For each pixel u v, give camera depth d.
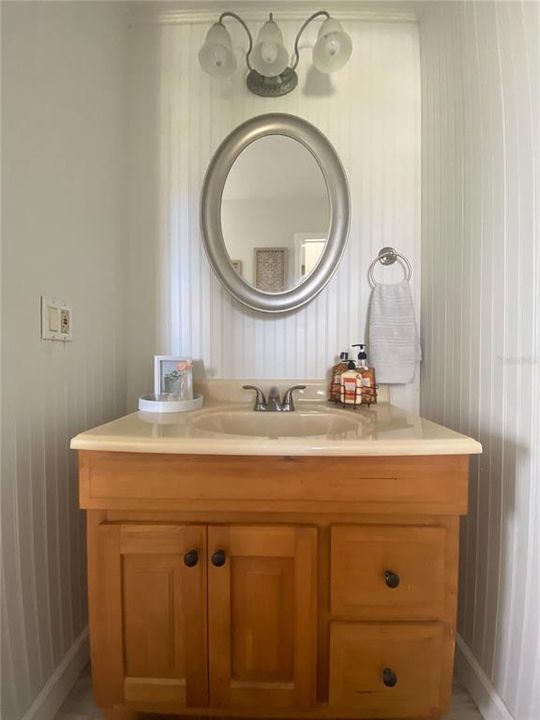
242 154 1.30
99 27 1.15
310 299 1.32
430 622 0.79
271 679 0.82
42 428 0.90
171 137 1.34
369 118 1.32
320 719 0.84
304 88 1.32
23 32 0.82
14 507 0.81
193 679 0.81
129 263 1.36
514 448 0.86
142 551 0.81
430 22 1.24
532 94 0.80
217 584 0.80
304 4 1.27
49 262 0.92
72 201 1.01
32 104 0.85
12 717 0.80
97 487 0.79
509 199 0.88
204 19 1.31
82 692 1.00
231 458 0.78
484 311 0.97
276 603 0.81
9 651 0.80
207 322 1.35
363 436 0.80
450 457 0.77
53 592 0.95
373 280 1.33
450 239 1.14
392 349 1.27
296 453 0.75
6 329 0.78
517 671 0.84
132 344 1.37
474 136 1.01
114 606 0.81
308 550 0.79
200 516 0.81
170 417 1.03
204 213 1.30
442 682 0.80
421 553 0.79
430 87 1.25
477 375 1.00
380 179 1.33
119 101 1.28
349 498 0.77
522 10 0.82
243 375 1.36
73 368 1.03
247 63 1.26
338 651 0.80
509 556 0.88
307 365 1.35
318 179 1.30
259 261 1.31
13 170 0.79
